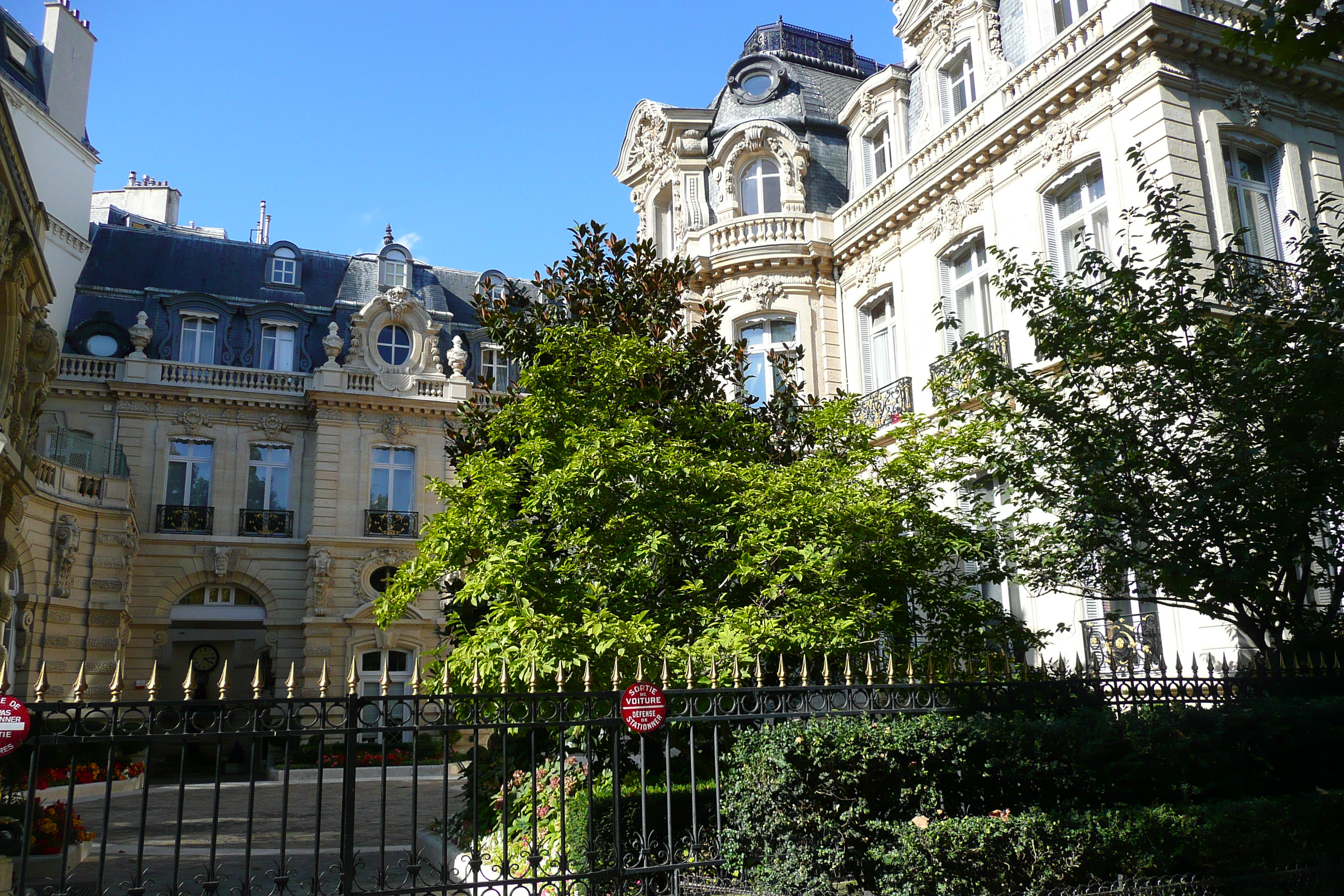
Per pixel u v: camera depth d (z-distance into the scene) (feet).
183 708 19.15
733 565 32.89
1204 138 48.83
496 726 22.17
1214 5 50.72
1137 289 35.12
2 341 63.77
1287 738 27.99
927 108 66.39
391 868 35.94
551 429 35.17
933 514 35.81
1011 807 26.50
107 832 17.92
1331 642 32.76
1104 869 23.27
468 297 129.39
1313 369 30.09
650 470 31.58
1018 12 59.77
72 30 111.75
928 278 62.69
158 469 105.70
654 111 80.18
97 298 110.52
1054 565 36.09
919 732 25.23
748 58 78.64
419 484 112.16
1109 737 26.02
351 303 118.73
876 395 65.72
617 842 23.04
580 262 44.83
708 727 32.76
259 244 125.39
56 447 93.25
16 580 83.56
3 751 17.76
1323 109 53.16
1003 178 57.47
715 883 24.25
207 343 112.68
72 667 89.40
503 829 21.85
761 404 68.18
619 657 29.22
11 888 23.08
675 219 77.46
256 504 109.19
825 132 76.48
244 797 68.18
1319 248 33.78
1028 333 37.88
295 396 110.63
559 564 32.45
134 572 102.63
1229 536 32.32
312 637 104.17
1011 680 27.58
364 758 87.76
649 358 37.60
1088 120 51.98
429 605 108.47
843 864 24.30
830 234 72.23
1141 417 35.60
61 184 108.37
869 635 32.30
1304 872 24.04
